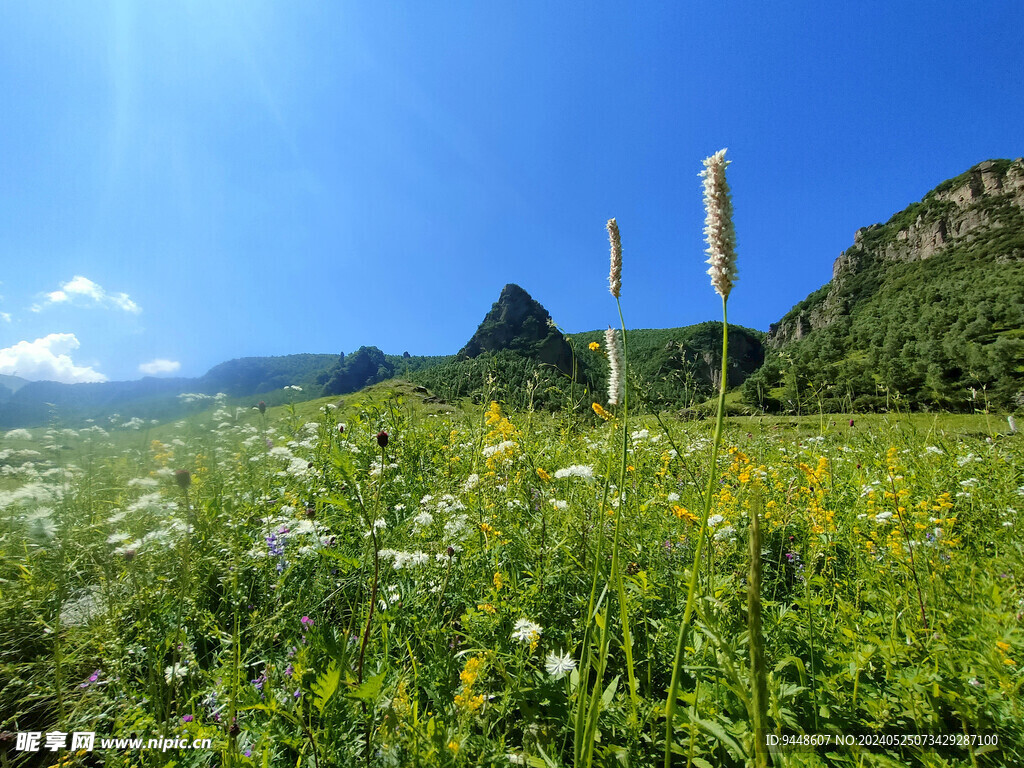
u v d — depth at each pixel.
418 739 1.71
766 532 3.72
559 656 2.35
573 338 6.68
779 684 2.14
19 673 2.55
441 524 3.68
